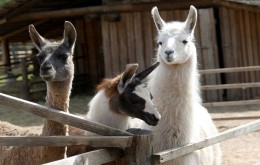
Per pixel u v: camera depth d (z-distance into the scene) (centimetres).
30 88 2547
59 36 3438
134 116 682
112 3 2338
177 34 794
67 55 684
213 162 897
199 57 2269
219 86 1692
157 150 764
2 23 2402
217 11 2316
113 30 2375
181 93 771
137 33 2344
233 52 2277
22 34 3017
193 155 764
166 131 767
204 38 2266
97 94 719
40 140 541
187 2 2272
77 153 714
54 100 692
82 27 2702
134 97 675
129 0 2311
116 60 2375
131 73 682
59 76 672
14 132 867
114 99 690
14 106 562
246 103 1673
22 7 2330
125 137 617
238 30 2264
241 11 2253
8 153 746
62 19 2731
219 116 1766
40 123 1852
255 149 1342
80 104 2220
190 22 814
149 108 674
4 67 2928
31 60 2614
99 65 2666
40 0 2308
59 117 589
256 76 2241
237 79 2269
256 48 2239
